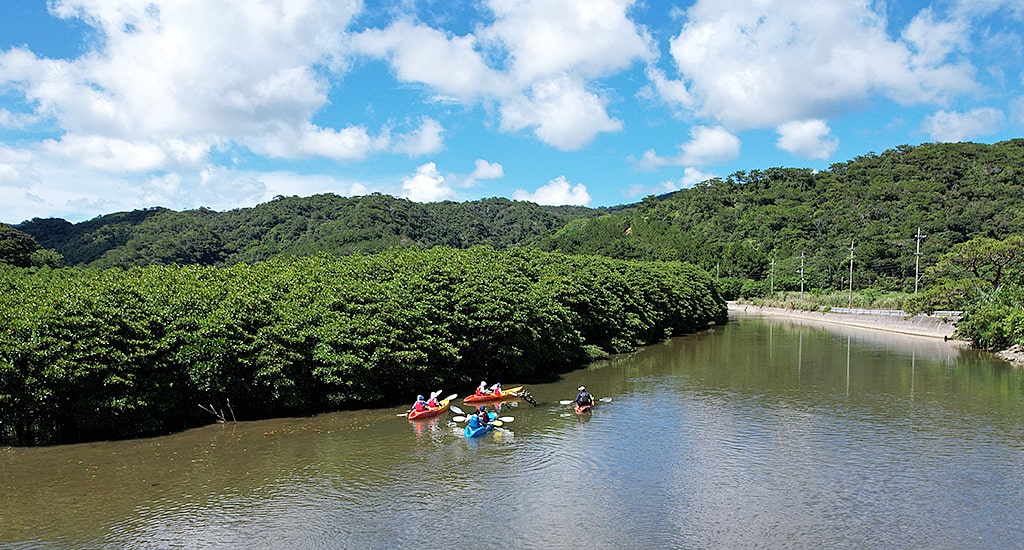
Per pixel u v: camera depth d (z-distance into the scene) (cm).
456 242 18975
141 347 3200
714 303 11062
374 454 3005
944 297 7512
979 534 2161
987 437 3331
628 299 7519
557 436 3350
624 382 5016
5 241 6431
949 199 15675
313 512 2320
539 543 2088
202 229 13225
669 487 2597
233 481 2627
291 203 16400
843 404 4153
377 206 17262
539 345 5147
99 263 10181
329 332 3747
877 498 2481
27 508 2338
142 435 3259
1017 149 19100
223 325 3375
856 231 15650
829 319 11569
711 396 4434
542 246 18338
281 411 3766
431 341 4159
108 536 2117
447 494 2503
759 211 19775
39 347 2872
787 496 2503
